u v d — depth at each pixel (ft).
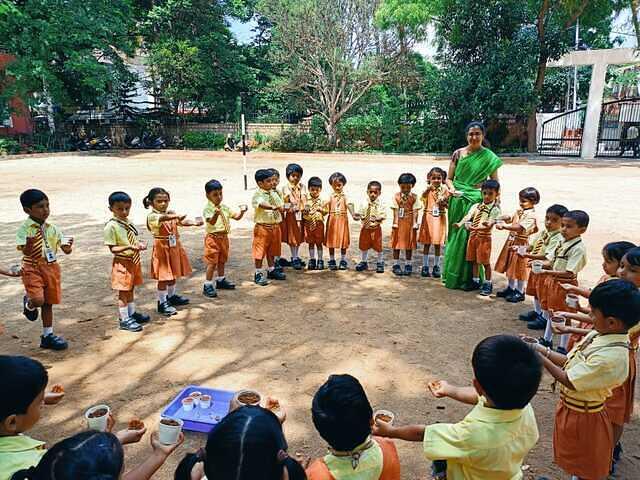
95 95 95.55
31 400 6.86
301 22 83.92
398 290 22.97
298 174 25.85
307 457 11.21
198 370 15.37
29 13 82.38
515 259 21.11
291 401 13.65
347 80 90.22
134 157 89.40
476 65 80.33
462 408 13.41
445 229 24.97
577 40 100.12
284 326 18.74
